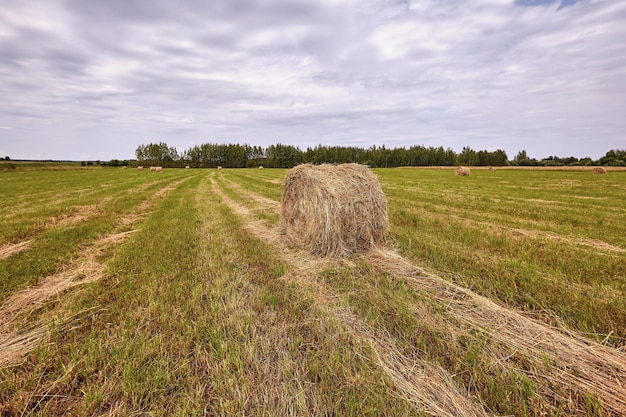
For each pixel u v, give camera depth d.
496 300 4.04
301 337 3.22
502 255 5.82
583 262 5.30
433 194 16.64
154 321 3.60
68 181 28.47
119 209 11.85
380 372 2.72
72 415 2.35
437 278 4.67
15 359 2.98
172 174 42.59
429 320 3.53
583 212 10.83
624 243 6.68
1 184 24.83
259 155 118.88
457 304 3.93
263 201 14.30
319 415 2.32
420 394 2.52
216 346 3.14
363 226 6.22
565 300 3.85
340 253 5.89
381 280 4.77
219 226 8.83
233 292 4.34
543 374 2.71
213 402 2.49
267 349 3.04
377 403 2.42
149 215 10.98
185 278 4.88
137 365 2.82
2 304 4.14
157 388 2.59
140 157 107.00
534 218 9.97
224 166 105.31
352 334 3.30
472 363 2.82
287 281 4.78
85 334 3.37
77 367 2.84
